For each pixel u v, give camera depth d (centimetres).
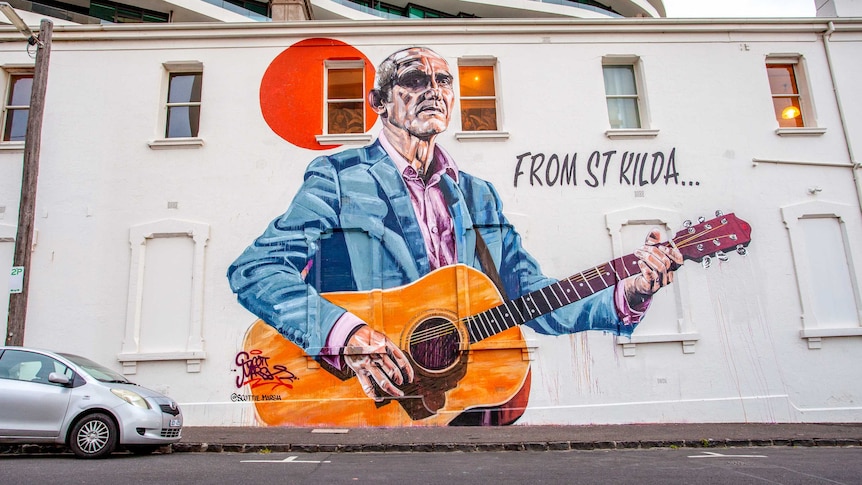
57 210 1200
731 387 1178
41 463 722
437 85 1285
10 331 974
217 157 1237
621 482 622
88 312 1159
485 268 1198
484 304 1183
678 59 1329
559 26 1321
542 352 1174
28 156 1043
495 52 1310
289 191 1223
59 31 1276
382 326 1162
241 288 1176
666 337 1186
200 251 1187
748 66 1334
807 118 1337
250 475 656
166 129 1276
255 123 1257
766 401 1173
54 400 775
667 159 1276
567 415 1152
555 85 1300
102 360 1139
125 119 1249
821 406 1176
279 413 1129
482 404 1146
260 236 1200
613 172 1263
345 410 1134
